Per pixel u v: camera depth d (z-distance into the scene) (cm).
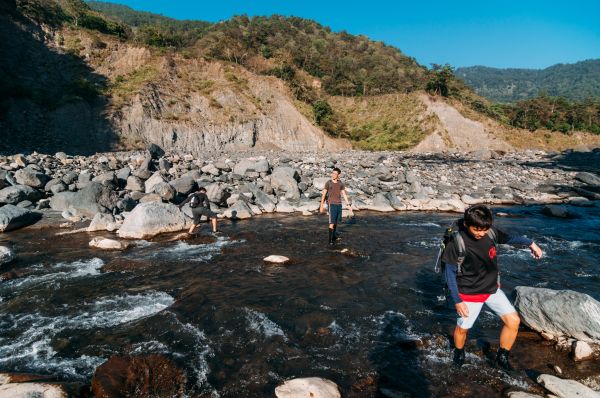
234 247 938
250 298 624
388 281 707
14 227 1098
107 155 2325
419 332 505
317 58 9881
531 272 757
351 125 7250
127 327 519
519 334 500
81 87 4353
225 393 374
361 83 8825
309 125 5891
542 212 1450
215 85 5631
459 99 8144
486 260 381
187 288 669
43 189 1405
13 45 4606
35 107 3909
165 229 1080
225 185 1593
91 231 1087
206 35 10631
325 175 1969
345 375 406
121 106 4475
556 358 439
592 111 8181
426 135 6419
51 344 473
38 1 5653
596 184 2077
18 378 379
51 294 637
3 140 3406
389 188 1752
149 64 5416
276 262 810
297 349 461
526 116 8069
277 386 382
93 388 369
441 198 1662
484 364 425
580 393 356
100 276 728
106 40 5556
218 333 502
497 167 2831
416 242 993
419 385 388
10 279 707
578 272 757
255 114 5475
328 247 943
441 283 696
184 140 4672
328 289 666
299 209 1421
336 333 503
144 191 1504
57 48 5059
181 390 377
